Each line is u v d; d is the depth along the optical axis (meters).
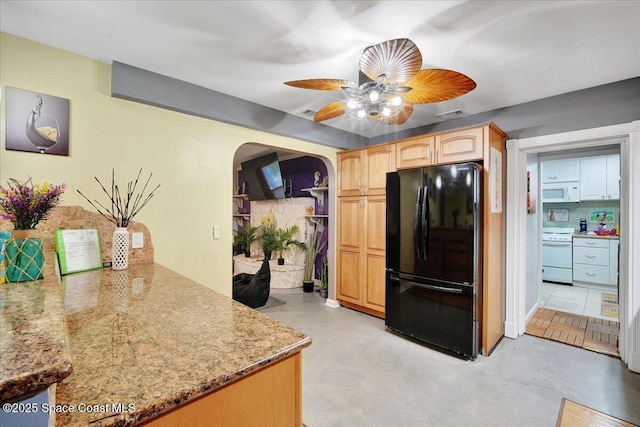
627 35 1.75
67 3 1.50
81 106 2.02
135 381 0.67
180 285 1.57
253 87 2.54
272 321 1.06
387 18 1.60
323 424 1.73
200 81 2.42
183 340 0.89
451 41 1.82
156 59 2.08
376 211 3.47
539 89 2.54
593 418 1.78
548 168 5.35
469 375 2.26
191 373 0.71
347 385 2.12
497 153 2.79
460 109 3.03
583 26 1.67
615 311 3.77
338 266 3.96
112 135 2.15
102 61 2.10
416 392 2.04
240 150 5.42
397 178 2.96
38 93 1.86
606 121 2.43
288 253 5.50
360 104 2.04
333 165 3.90
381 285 3.42
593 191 4.90
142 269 2.00
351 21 1.63
